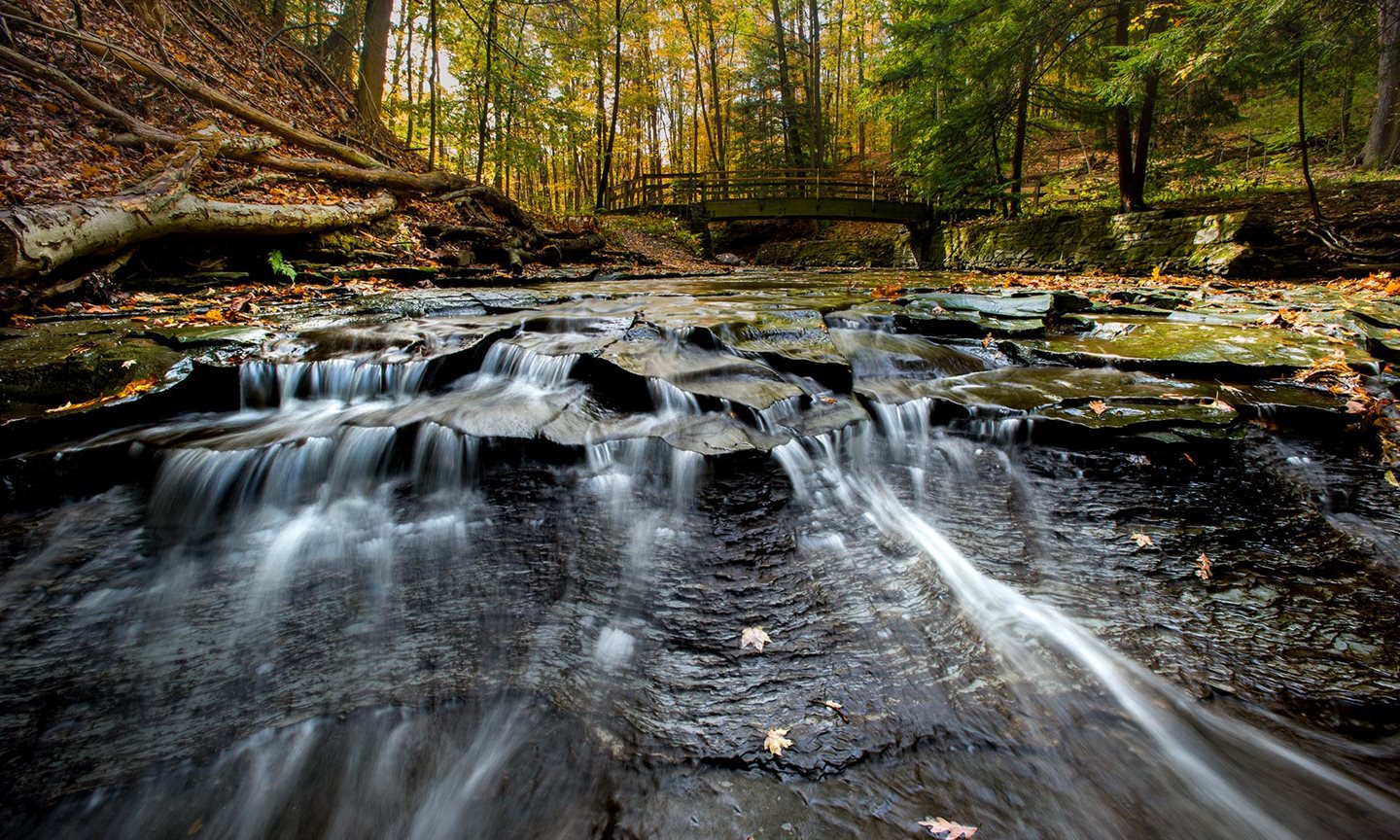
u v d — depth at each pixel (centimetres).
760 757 175
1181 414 356
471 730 189
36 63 698
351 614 242
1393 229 1023
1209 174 1466
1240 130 1880
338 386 407
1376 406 350
